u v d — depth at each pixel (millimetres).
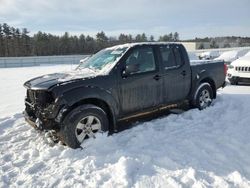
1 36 83812
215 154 4078
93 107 4547
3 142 5004
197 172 3562
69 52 87062
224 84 7379
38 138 5059
